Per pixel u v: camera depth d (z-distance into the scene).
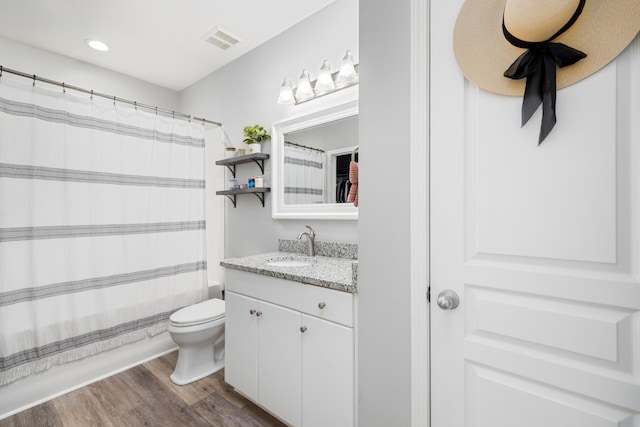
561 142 0.75
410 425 1.00
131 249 2.14
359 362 1.13
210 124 2.79
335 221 1.87
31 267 1.71
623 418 0.69
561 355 0.77
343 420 1.20
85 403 1.68
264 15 1.98
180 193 2.42
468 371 0.90
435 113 0.94
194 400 1.71
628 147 0.68
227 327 1.76
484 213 0.87
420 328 0.97
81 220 1.91
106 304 2.01
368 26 1.09
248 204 2.44
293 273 1.38
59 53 2.42
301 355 1.35
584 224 0.73
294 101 2.03
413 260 0.98
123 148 2.11
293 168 2.08
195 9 1.91
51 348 1.77
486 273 0.86
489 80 0.84
